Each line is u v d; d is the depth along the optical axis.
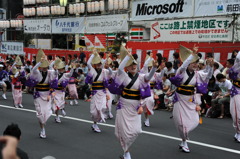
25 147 6.82
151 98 8.65
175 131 8.15
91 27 17.88
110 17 16.64
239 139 7.05
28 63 16.11
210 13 12.39
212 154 6.21
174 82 6.36
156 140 7.27
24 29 22.73
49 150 6.59
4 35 29.30
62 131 8.27
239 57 6.73
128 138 5.61
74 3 19.09
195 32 12.94
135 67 5.59
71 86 12.42
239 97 6.96
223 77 9.12
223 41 12.04
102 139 7.43
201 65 9.32
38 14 21.55
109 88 5.73
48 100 7.61
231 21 11.77
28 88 16.94
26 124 9.17
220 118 9.84
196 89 6.29
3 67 15.06
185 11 13.19
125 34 17.77
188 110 6.32
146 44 14.43
